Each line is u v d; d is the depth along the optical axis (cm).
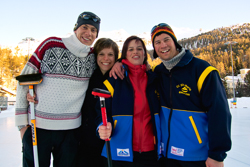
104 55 196
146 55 180
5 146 335
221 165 128
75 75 172
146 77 166
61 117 166
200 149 139
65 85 166
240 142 333
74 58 172
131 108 153
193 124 141
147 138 152
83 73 179
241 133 417
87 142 183
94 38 187
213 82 136
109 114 159
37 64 165
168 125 149
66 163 169
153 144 153
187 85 146
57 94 164
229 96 4062
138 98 156
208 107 136
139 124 152
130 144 148
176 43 160
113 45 198
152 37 168
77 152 179
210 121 133
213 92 134
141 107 154
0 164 244
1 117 917
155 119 152
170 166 149
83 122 187
